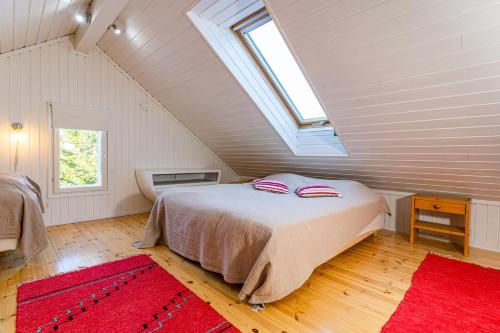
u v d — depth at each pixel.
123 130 3.78
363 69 2.01
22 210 2.04
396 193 3.44
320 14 1.80
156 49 2.98
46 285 1.83
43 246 2.12
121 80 3.73
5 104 2.87
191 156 4.59
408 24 1.62
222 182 5.07
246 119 3.35
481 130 2.02
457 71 1.71
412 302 1.73
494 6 1.36
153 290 1.80
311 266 1.83
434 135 2.26
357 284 1.99
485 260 2.50
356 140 2.77
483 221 2.83
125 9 2.63
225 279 1.84
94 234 2.97
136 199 3.97
